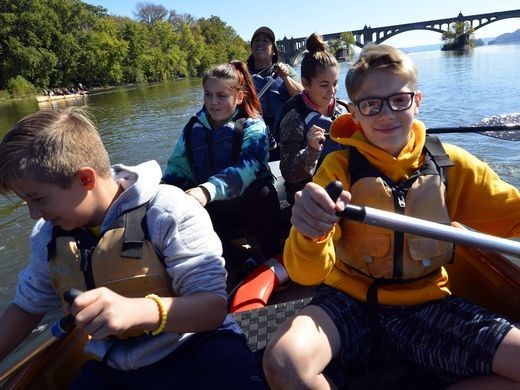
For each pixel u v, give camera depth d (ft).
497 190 4.70
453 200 4.70
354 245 4.54
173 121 40.81
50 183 3.68
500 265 5.06
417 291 4.47
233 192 7.93
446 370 4.17
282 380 3.75
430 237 3.59
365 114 4.48
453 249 4.64
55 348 4.86
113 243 3.96
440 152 4.66
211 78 8.45
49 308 4.63
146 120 43.19
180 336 4.22
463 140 20.61
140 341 4.13
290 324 4.12
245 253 8.73
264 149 8.48
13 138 3.72
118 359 4.14
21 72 120.57
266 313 5.95
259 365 5.08
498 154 18.43
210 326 4.03
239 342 4.45
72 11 136.36
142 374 4.13
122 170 4.33
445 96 38.09
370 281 4.60
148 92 93.30
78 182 3.81
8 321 4.54
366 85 4.42
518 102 31.89
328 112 9.27
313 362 3.83
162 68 165.68
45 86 126.31
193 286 4.02
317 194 3.46
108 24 147.54
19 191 3.77
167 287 4.13
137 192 4.05
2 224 17.49
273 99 13.51
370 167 4.60
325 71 8.59
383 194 4.50
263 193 8.32
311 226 3.57
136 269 3.98
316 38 9.12
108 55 140.67
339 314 4.33
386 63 4.37
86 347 4.40
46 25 124.77
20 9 122.83
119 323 3.31
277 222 8.54
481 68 67.00
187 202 4.25
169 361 4.15
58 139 3.69
